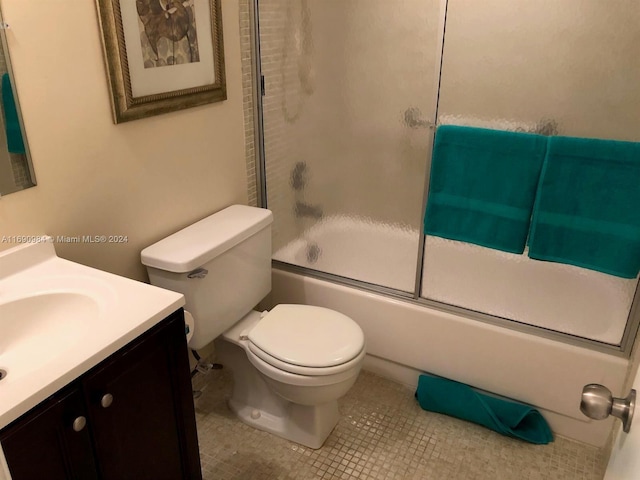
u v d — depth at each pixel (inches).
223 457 73.0
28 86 51.4
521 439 76.2
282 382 66.4
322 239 96.7
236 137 83.1
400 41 81.7
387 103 86.0
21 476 37.9
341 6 83.4
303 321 72.8
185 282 65.4
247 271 76.5
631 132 71.8
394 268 89.0
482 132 69.7
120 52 59.0
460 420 80.0
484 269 82.2
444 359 81.5
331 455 73.5
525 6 71.6
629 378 67.1
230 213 79.6
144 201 68.0
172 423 52.6
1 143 50.3
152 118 66.4
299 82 90.0
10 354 46.9
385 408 82.4
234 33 77.9
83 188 59.4
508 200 70.4
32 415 37.5
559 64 72.4
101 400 42.6
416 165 86.8
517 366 75.8
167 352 49.7
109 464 45.6
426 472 70.9
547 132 76.8
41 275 52.7
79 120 57.1
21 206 53.4
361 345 68.7
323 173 94.3
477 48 76.5
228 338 75.0
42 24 51.4
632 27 66.8
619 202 64.3
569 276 76.4
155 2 62.4
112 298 48.6
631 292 70.2
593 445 75.1
